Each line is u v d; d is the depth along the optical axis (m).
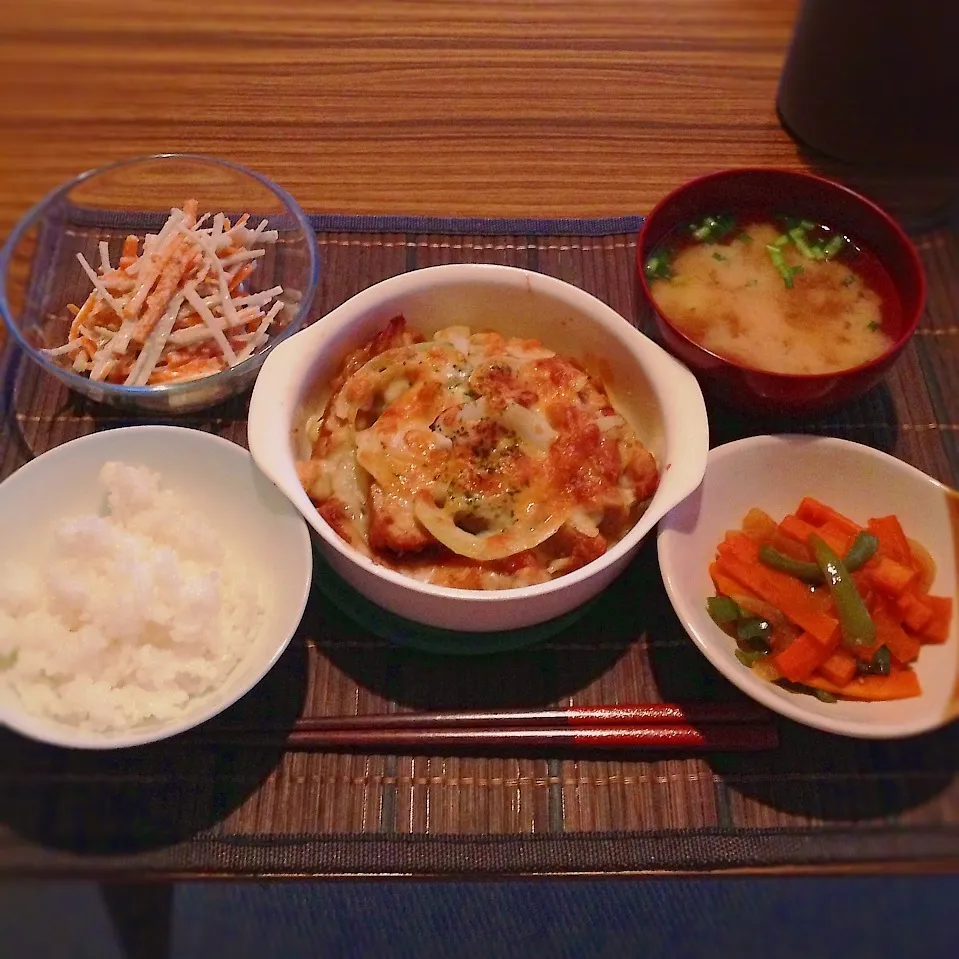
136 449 0.44
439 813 0.40
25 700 0.39
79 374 0.49
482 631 0.42
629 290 0.54
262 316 0.52
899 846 0.40
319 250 0.54
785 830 0.40
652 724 0.41
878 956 0.48
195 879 0.39
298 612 0.39
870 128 0.57
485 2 0.66
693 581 0.43
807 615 0.41
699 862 0.40
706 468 0.43
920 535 0.45
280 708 0.42
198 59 0.62
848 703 0.41
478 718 0.41
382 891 0.47
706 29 0.65
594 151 0.59
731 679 0.39
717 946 0.48
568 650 0.44
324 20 0.64
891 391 0.51
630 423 0.47
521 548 0.42
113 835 0.39
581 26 0.65
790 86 0.59
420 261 0.54
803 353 0.49
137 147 0.58
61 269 0.53
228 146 0.58
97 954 0.43
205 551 0.42
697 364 0.46
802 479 0.46
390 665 0.43
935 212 0.57
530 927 0.47
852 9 0.53
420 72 0.62
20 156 0.57
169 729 0.37
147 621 0.40
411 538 0.42
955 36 0.52
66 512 0.43
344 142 0.59
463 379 0.46
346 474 0.44
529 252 0.55
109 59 0.61
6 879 0.38
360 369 0.46
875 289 0.50
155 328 0.50
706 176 0.50
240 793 0.40
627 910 0.48
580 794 0.41
